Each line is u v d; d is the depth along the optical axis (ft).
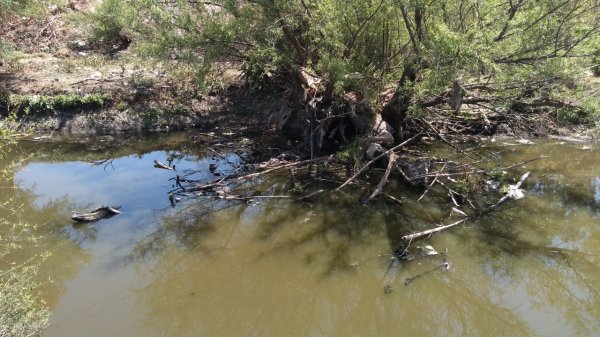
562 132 38.37
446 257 23.79
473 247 24.64
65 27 50.83
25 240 25.35
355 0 29.84
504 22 29.32
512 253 24.26
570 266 23.49
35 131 39.01
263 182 31.37
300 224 26.78
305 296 21.67
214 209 28.43
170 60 37.96
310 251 24.44
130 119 39.96
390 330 20.11
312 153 32.86
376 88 33.86
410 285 22.09
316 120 33.99
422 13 29.40
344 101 34.83
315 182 31.19
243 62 39.45
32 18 50.55
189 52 33.99
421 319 20.63
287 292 21.89
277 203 28.89
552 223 26.81
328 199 29.22
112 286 21.91
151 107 40.63
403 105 34.14
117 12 34.73
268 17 32.37
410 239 24.38
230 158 35.17
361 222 26.86
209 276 22.85
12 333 17.02
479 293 21.89
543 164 33.63
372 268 23.13
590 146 36.47
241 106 41.63
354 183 30.91
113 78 43.19
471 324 20.26
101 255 24.21
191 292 21.80
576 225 26.66
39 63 45.73
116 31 43.60
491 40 27.89
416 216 27.32
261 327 20.02
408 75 32.19
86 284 22.00
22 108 39.47
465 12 31.48
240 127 40.09
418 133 35.83
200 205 28.84
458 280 22.48
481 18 30.09
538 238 25.48
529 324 20.20
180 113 40.68
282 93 40.86
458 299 21.57
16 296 18.53
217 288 22.08
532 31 28.78
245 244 25.13
